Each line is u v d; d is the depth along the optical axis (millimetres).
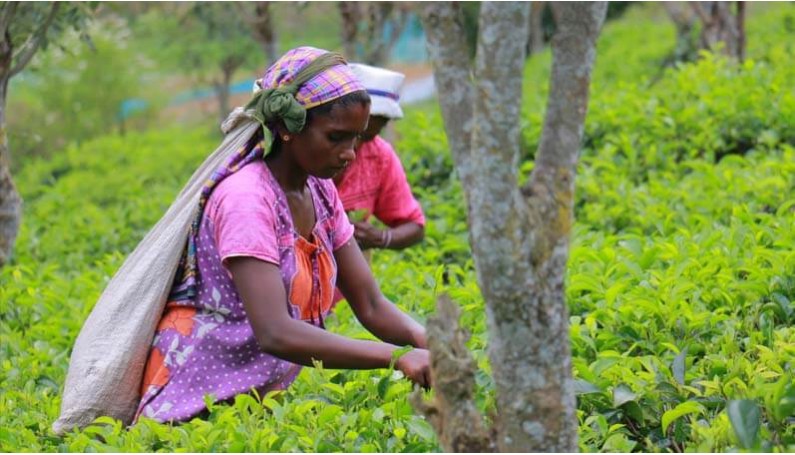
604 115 9203
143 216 10133
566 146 2975
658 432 3992
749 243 5543
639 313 4691
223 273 4016
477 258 2969
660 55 17219
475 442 3059
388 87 5352
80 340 4199
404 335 4258
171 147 16172
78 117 19516
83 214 10656
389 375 3990
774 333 4410
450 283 6027
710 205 6727
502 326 2977
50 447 3988
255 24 11008
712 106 8773
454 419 3061
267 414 3943
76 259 8961
